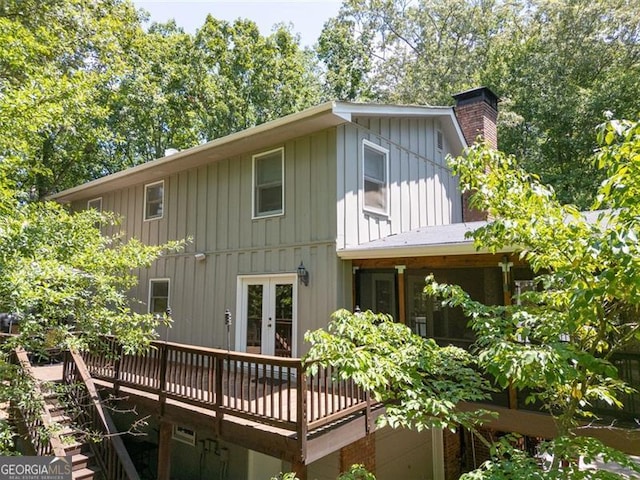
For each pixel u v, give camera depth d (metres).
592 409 5.14
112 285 6.46
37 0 10.54
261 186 8.49
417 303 7.18
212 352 5.38
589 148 15.86
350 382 5.32
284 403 5.60
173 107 18.72
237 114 20.08
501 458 2.96
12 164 4.96
